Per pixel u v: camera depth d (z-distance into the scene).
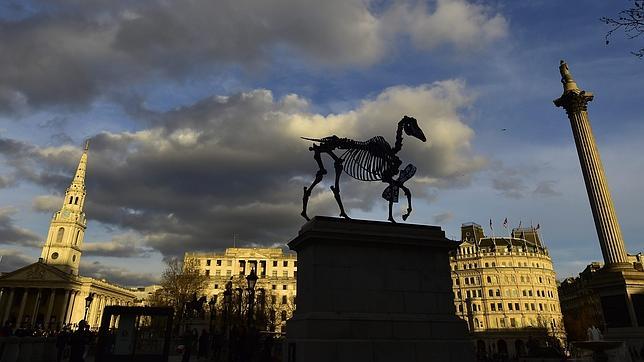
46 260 118.75
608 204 33.28
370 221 13.63
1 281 101.12
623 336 28.25
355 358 11.53
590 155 34.94
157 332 19.50
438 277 13.68
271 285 112.50
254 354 20.80
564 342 91.62
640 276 29.62
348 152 14.73
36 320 99.75
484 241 109.00
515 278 101.00
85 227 131.75
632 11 12.44
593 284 31.45
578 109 36.59
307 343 11.27
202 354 26.78
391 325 12.30
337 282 12.44
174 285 72.88
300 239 13.23
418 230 13.98
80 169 134.00
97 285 116.00
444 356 12.52
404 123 15.84
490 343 95.25
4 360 17.31
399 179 15.26
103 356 16.12
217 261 117.19
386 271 13.09
